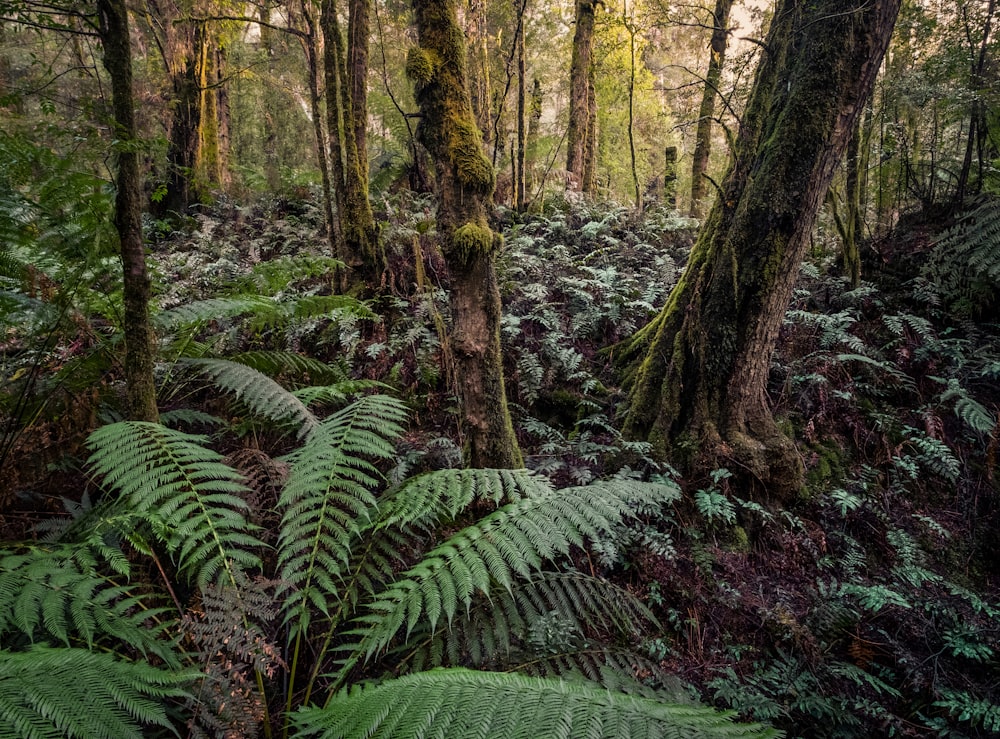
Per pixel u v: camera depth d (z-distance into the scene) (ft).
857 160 20.65
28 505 9.08
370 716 4.99
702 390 14.06
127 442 7.95
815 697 9.72
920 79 20.81
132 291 8.48
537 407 15.61
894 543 13.35
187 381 12.38
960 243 18.11
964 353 17.21
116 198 9.04
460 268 10.20
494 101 34.65
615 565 11.44
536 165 38.17
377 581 8.68
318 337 16.76
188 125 27.71
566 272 20.66
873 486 14.69
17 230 8.70
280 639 8.11
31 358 11.05
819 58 12.60
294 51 37.35
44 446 9.46
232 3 25.86
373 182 26.25
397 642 8.05
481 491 8.27
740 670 10.37
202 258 20.83
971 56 20.35
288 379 14.47
